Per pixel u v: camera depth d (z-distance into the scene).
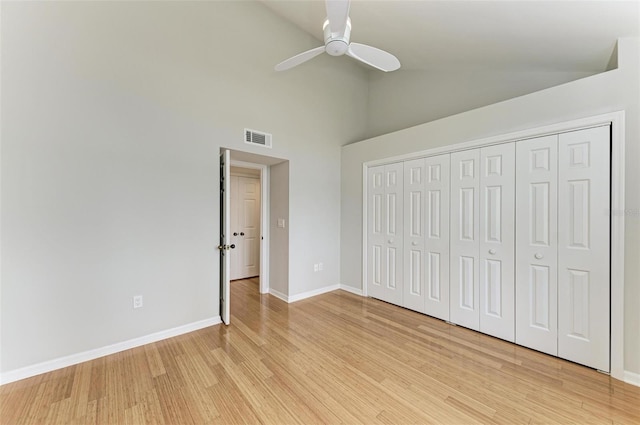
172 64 2.55
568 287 2.12
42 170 1.96
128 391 1.77
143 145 2.39
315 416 1.56
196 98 2.70
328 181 3.98
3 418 1.54
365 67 4.38
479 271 2.63
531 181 2.31
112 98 2.23
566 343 2.13
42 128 1.96
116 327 2.27
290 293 3.56
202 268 2.76
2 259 1.84
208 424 1.50
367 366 2.07
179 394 1.74
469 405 1.65
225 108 2.91
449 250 2.87
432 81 3.67
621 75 1.89
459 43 2.61
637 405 1.64
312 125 3.76
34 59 1.92
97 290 2.18
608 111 1.93
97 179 2.17
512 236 2.42
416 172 3.18
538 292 2.27
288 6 3.07
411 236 3.23
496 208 2.52
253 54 3.14
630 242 1.85
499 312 2.50
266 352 2.27
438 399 1.70
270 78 3.30
